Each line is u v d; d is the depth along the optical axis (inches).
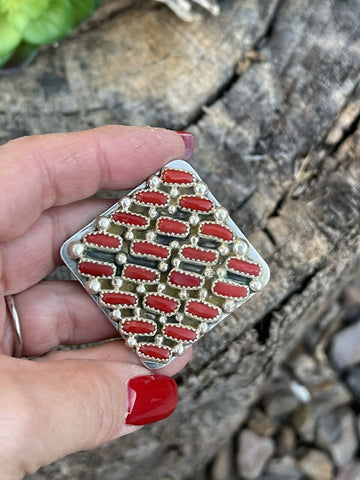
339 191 5.4
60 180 4.5
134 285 4.5
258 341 5.5
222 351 5.5
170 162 4.6
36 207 4.5
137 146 4.5
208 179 5.4
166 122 5.4
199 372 5.6
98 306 4.8
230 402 6.2
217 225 4.5
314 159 5.5
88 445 4.0
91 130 4.5
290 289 5.4
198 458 6.8
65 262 4.5
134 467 6.5
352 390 7.5
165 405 4.4
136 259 4.5
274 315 5.4
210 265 4.5
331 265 5.4
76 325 5.0
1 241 4.5
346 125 5.4
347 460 7.1
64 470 6.0
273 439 7.3
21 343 4.8
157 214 4.5
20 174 4.3
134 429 4.3
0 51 5.3
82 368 4.0
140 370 4.3
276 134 5.5
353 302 7.7
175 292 4.5
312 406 7.3
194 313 4.5
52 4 5.3
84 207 4.8
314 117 5.4
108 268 4.5
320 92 5.4
